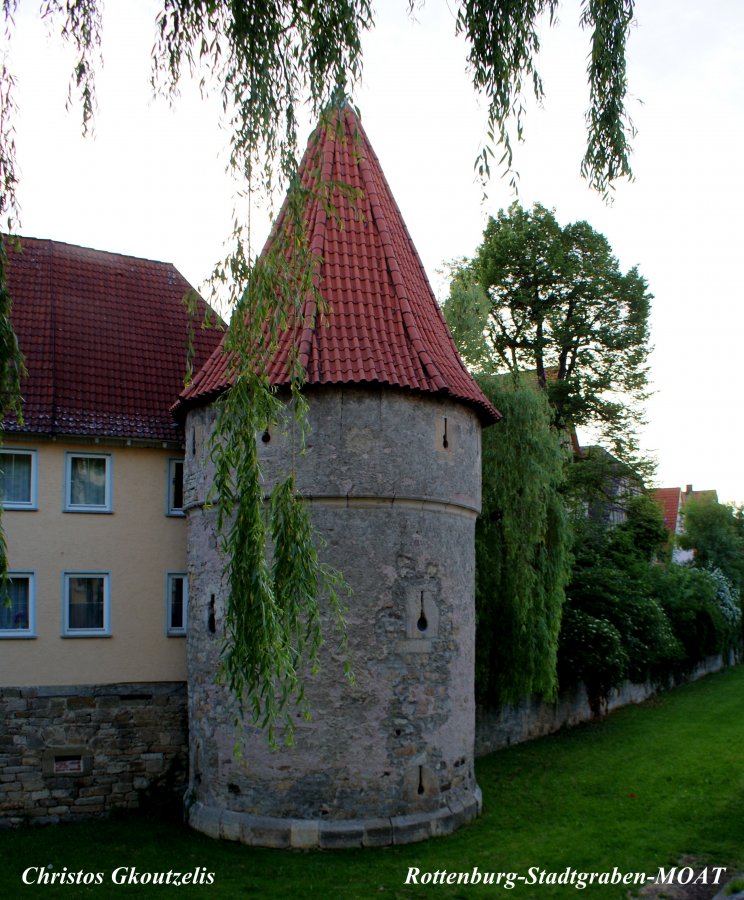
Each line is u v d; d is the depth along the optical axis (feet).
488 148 29.40
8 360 27.86
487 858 41.63
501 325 108.06
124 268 67.15
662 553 136.15
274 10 29.22
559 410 104.32
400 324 47.98
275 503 30.25
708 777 56.49
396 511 45.62
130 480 57.26
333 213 31.71
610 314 107.86
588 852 42.50
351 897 37.04
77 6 28.84
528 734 71.51
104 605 55.88
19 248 28.32
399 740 44.21
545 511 65.98
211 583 48.01
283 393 45.27
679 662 104.88
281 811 43.29
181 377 61.67
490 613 66.03
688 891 37.76
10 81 27.50
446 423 48.11
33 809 52.47
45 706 53.57
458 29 30.04
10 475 54.85
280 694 43.70
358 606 44.37
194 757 49.19
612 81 29.86
